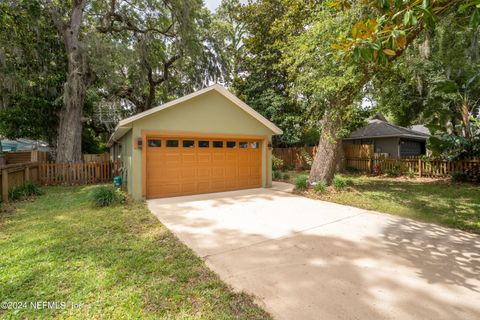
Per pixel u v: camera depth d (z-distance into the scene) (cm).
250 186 979
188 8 1389
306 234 455
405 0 237
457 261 345
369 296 266
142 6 1470
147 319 232
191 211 620
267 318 234
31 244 399
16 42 1076
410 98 1418
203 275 310
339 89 734
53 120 1312
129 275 307
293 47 884
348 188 875
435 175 1150
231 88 1866
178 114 796
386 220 540
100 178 1127
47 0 1109
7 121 1244
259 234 457
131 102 1784
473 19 234
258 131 985
